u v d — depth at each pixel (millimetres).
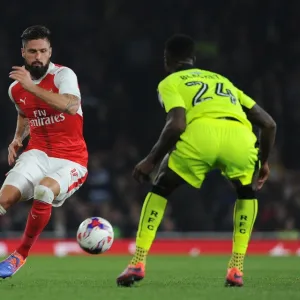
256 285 23547
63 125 25641
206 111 22844
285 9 73500
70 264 40219
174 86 23094
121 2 76188
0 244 52000
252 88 71000
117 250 54406
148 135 71375
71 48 73438
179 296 19859
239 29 73625
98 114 70438
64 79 25203
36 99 25484
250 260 44656
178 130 22266
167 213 61125
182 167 22672
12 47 73125
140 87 73625
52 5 75750
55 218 59312
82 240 24641
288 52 72688
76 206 60312
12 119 68562
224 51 73000
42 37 25109
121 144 68000
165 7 75438
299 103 70688
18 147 27312
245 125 23125
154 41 74312
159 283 24500
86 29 75250
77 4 76250
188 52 23953
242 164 22812
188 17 74812
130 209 61688
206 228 60844
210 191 63531
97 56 74125
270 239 55188
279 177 62656
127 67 73938
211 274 31719
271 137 23719
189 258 47312
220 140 22609
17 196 24984
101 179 64125
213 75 23719
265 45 72875
